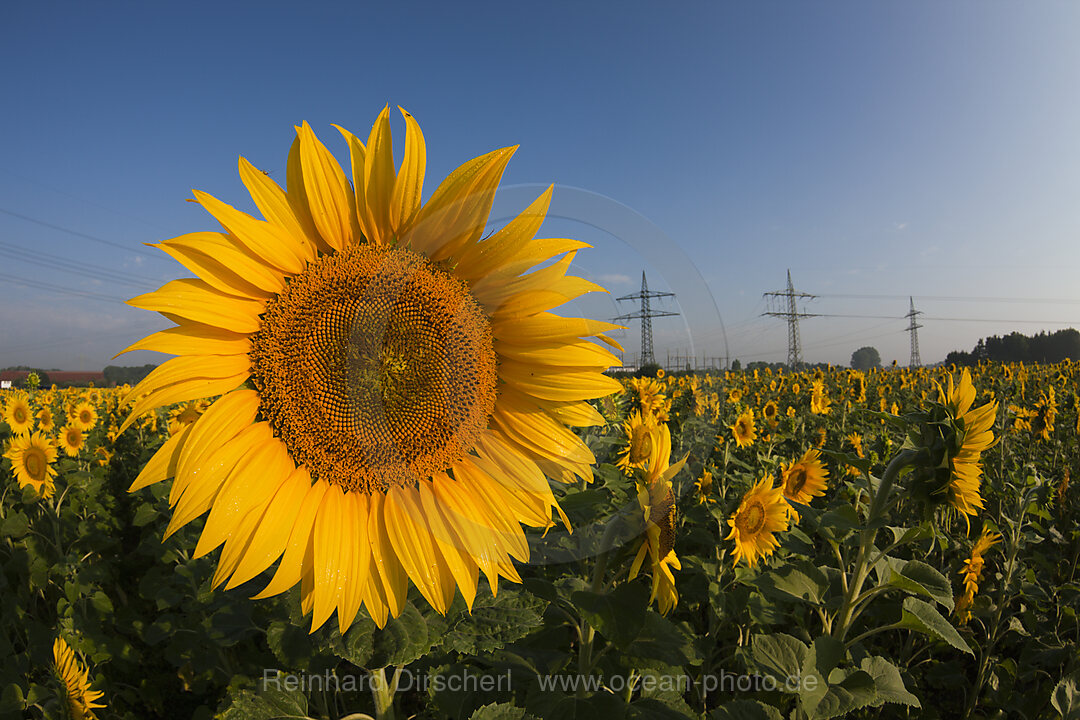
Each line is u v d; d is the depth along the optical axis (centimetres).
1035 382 1988
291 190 153
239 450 145
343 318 149
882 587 295
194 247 140
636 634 194
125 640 435
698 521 470
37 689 347
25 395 968
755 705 252
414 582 157
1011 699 411
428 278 154
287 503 150
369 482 157
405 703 342
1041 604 482
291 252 150
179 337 143
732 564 407
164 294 139
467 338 157
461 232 153
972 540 497
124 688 414
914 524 508
